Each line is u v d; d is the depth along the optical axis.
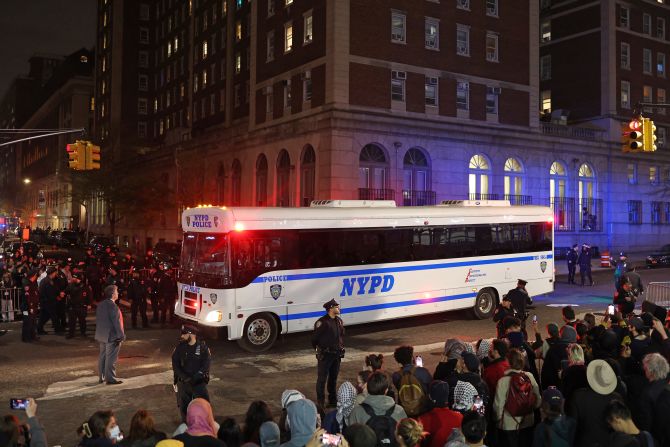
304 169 37.31
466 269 19.39
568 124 52.12
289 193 38.69
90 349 14.90
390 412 5.78
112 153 57.78
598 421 5.64
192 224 15.82
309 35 37.53
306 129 36.31
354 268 16.80
